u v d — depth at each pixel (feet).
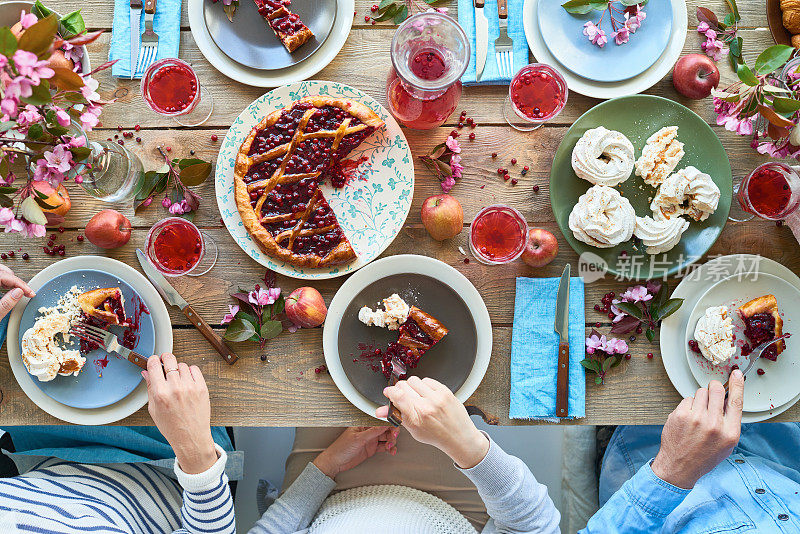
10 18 4.75
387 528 5.26
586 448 6.33
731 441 4.25
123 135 4.98
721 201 4.76
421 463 6.12
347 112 4.83
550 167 5.03
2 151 3.55
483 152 5.05
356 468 6.12
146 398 4.77
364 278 4.82
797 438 5.90
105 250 4.91
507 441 7.33
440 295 4.77
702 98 5.00
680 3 4.97
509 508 4.58
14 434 5.48
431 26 4.39
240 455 5.89
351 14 5.02
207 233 4.95
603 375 4.83
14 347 4.67
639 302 4.88
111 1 5.07
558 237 4.98
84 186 4.46
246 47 4.94
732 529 5.17
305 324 4.75
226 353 4.80
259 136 4.85
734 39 5.01
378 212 4.92
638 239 4.79
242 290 4.88
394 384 4.69
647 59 4.93
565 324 4.80
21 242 4.89
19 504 4.38
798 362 4.78
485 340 4.81
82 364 4.65
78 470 5.15
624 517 4.62
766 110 4.01
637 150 4.86
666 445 4.48
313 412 4.83
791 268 4.99
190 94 4.80
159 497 5.45
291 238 4.74
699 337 4.70
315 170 4.83
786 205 4.59
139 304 4.73
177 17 5.01
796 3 4.83
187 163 4.79
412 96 4.47
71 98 3.52
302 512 5.68
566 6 4.90
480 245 4.81
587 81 4.98
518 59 5.01
